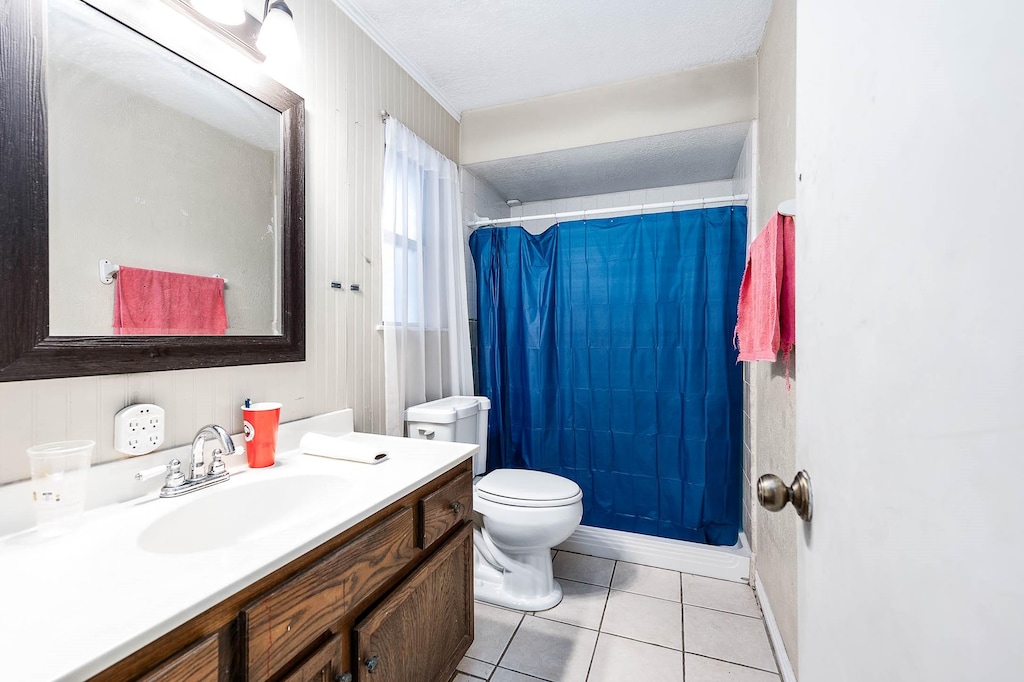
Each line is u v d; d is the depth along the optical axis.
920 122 0.32
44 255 0.84
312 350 1.46
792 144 1.42
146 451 1.00
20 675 0.47
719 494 2.16
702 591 1.94
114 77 0.95
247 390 1.25
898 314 0.35
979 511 0.27
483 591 1.89
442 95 2.30
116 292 0.95
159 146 1.04
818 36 0.53
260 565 0.70
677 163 2.53
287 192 1.34
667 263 2.24
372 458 1.22
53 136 0.86
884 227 0.37
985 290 0.27
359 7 1.66
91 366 0.90
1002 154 0.25
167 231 1.05
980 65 0.27
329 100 1.55
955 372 0.29
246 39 1.23
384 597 1.02
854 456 0.42
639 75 2.17
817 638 0.52
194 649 0.61
